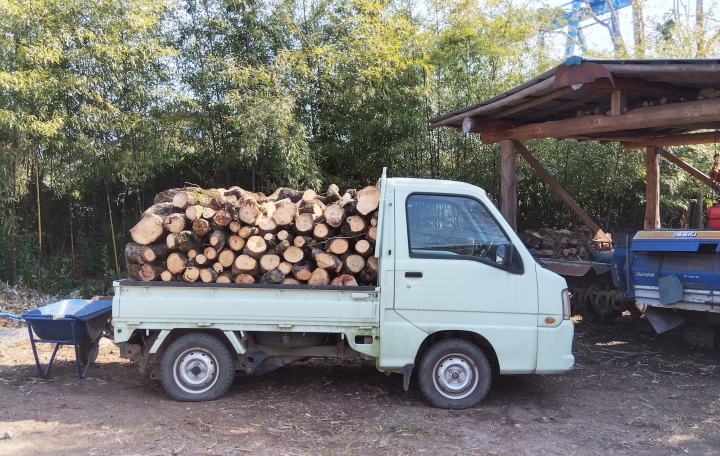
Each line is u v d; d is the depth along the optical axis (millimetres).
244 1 8672
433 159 9891
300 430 3996
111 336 5598
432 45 9602
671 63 5316
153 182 9547
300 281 4531
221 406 4441
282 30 9117
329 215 4465
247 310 4406
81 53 7781
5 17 7414
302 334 4609
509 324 4387
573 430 4145
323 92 8914
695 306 5766
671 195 10805
